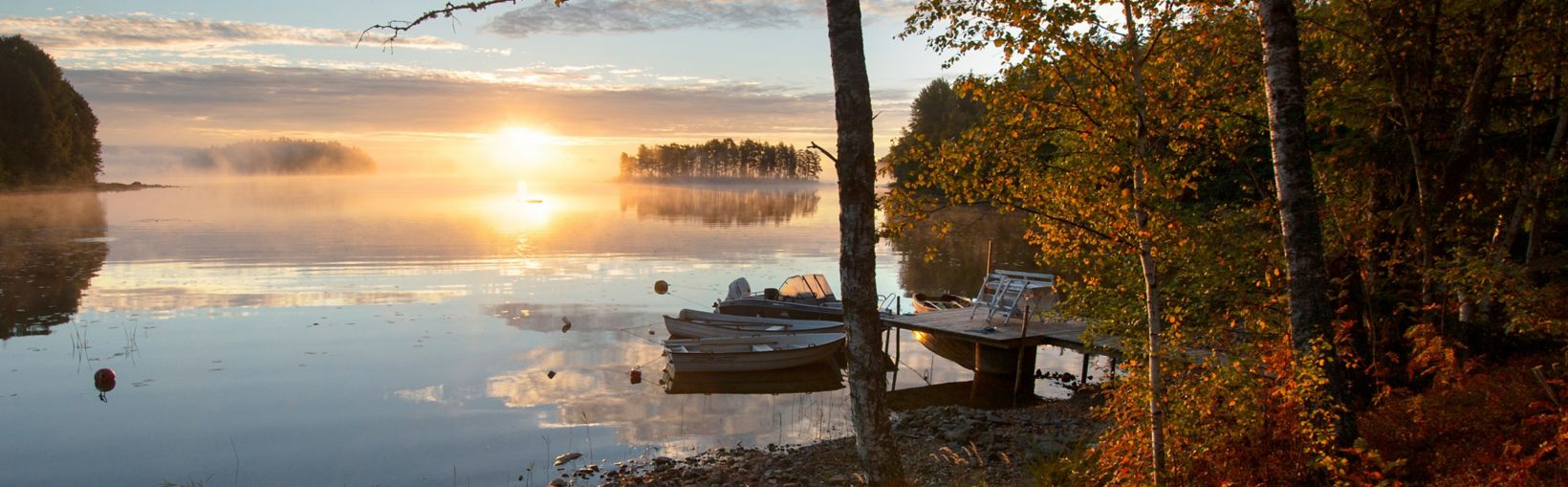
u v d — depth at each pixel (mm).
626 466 11961
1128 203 6715
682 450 12789
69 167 103625
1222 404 7398
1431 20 10078
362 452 12453
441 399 15383
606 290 28891
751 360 17938
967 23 7230
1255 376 7285
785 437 13516
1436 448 7492
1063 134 7547
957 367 19234
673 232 53562
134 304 24766
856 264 7637
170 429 13422
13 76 93250
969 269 36156
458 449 12664
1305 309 7215
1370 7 10242
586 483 11242
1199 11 7719
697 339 18625
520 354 19141
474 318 23375
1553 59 10070
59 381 16297
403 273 32125
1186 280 9805
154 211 70188
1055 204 7254
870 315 7664
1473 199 10273
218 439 12961
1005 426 12867
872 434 7652
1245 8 7965
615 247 43438
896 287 31281
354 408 14680
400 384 16375
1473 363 8695
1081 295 10383
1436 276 9094
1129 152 6750
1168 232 7039
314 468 11766
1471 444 7375
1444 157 10008
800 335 19625
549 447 12844
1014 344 16469
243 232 50156
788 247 45000
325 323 22172
